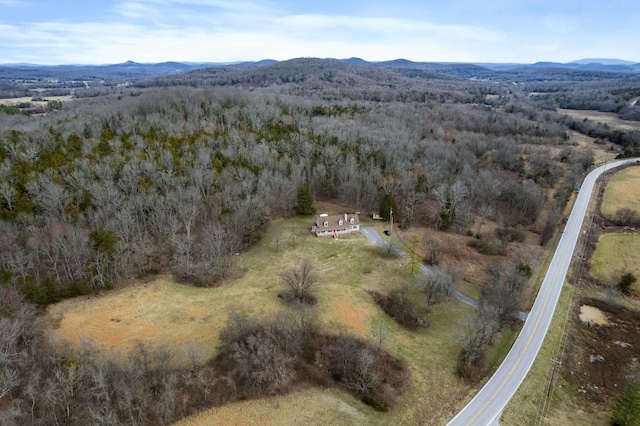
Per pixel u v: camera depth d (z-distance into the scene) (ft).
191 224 284.61
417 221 339.36
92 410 133.49
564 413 166.71
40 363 155.33
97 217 254.27
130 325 189.78
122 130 404.16
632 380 186.60
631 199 383.86
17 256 203.00
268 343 172.24
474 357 187.52
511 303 216.74
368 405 165.58
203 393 159.43
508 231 327.67
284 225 322.75
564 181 433.89
